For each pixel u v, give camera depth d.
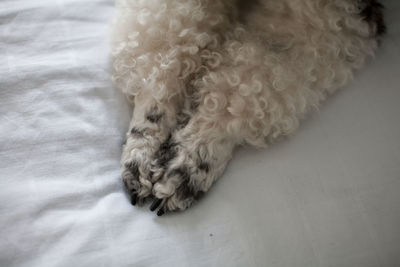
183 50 0.50
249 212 0.47
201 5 0.52
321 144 0.50
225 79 0.48
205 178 0.47
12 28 0.56
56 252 0.45
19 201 0.47
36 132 0.50
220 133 0.48
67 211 0.47
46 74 0.53
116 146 0.52
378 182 0.48
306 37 0.52
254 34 0.53
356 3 0.51
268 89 0.48
